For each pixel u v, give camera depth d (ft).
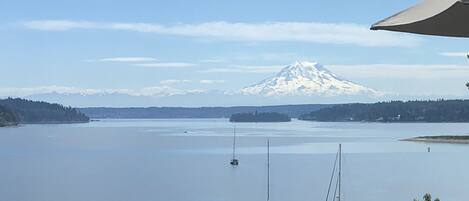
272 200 180.55
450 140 497.87
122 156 359.87
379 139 532.73
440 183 220.23
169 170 274.98
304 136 595.47
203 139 556.10
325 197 186.70
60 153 383.04
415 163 304.71
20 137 583.17
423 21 13.38
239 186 214.07
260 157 342.23
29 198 183.11
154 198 184.75
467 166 285.64
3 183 221.05
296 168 276.82
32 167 288.10
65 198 183.21
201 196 189.16
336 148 417.28
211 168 282.77
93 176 248.11
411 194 192.95
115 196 188.14
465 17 13.30
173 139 561.43
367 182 224.12
